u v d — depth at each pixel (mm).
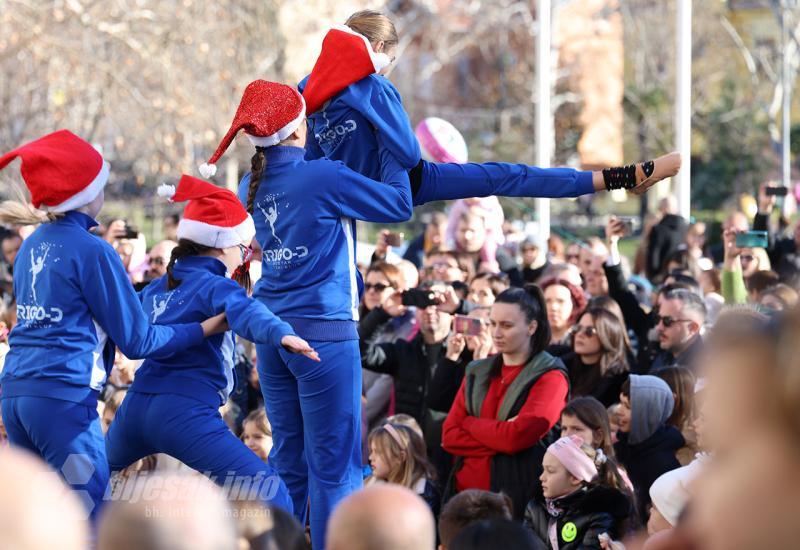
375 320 8453
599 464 5777
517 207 28266
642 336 9828
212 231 5555
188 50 24328
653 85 43094
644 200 37406
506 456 6816
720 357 1859
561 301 9375
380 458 6852
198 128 24453
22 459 2020
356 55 5555
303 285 5477
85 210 5461
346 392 5520
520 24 43844
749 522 1812
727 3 42438
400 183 5551
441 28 40938
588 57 43031
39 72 22734
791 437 1801
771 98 41875
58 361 5242
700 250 14711
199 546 2299
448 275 10633
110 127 25641
